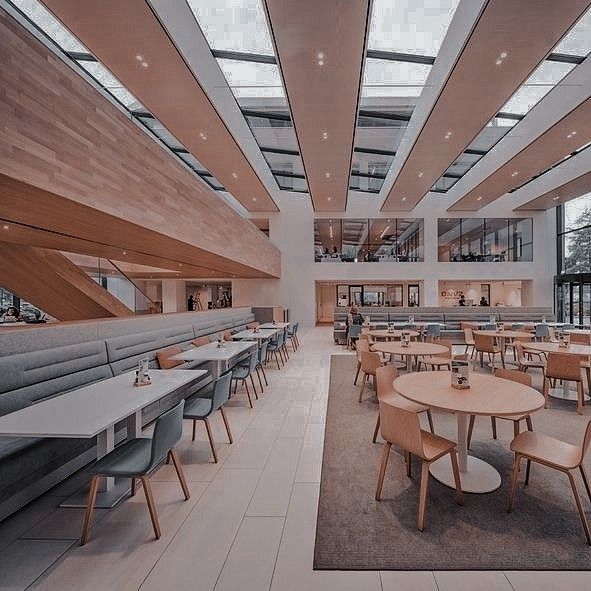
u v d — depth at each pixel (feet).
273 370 20.71
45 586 5.22
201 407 9.88
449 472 8.31
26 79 7.57
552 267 42.16
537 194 35.24
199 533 6.40
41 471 7.45
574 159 28.91
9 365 8.44
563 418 12.27
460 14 14.20
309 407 13.84
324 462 9.16
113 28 12.89
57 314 21.74
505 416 6.54
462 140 22.33
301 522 6.71
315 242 46.83
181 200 15.61
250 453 9.76
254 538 6.26
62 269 19.69
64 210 10.08
